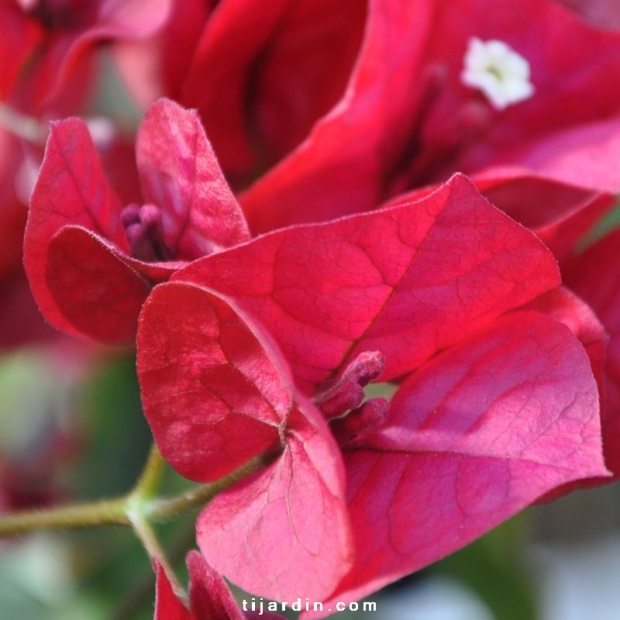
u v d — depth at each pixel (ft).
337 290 0.55
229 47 0.66
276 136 0.70
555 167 0.65
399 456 0.55
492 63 0.66
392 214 0.53
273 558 0.53
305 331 0.56
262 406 0.55
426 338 0.57
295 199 0.64
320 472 0.52
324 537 0.52
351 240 0.54
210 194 0.56
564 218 0.60
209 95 0.68
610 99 0.67
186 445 0.56
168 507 0.62
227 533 0.55
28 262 0.58
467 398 0.56
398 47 0.62
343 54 0.68
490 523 0.52
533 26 0.68
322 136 0.61
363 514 0.54
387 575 0.52
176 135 0.57
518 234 0.54
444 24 0.67
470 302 0.56
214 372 0.55
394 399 0.57
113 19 0.69
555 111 0.67
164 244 0.59
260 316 0.55
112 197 0.59
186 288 0.53
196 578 0.55
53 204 0.57
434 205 0.54
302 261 0.54
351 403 0.55
